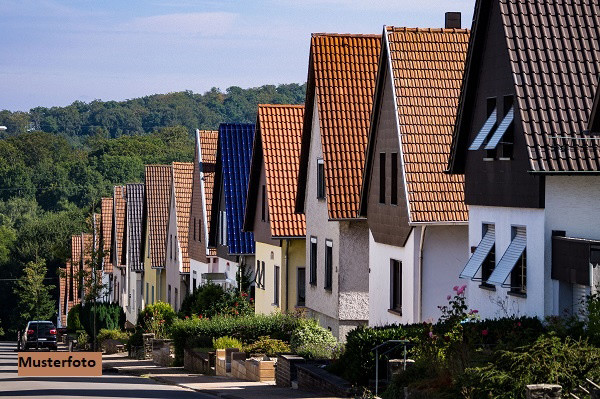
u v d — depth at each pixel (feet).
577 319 87.45
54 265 534.78
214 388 117.08
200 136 240.53
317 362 117.29
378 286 139.54
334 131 148.05
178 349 171.12
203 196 230.48
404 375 88.79
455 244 125.59
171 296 273.54
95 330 276.21
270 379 127.65
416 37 132.67
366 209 144.25
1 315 519.19
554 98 96.12
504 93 103.14
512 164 101.50
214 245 222.48
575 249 91.35
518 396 69.56
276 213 170.60
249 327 158.71
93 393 110.93
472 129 113.09
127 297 331.36
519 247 101.19
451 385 77.97
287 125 178.40
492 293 109.50
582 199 95.35
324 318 156.25
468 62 111.14
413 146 126.00
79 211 577.02
